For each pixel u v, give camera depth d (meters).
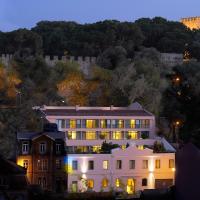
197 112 134.62
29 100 153.50
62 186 96.38
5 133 123.50
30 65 180.50
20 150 96.12
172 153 101.31
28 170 95.75
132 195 84.44
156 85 161.00
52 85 172.88
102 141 114.81
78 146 113.81
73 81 169.00
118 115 119.12
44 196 71.81
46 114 117.44
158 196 66.75
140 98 153.50
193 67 163.25
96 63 199.75
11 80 162.00
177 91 144.00
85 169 97.31
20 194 69.06
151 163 100.25
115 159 98.56
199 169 64.69
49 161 96.75
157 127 134.50
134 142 106.75
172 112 136.62
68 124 116.19
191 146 65.69
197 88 140.50
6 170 70.75
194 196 64.88
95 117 117.50
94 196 80.06
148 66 175.50
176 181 67.00
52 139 97.00
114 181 98.25
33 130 123.62
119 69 174.12
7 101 150.88
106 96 162.25
